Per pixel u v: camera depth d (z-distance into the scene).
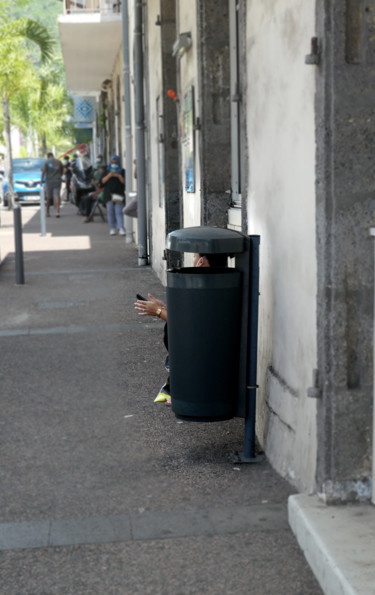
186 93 9.99
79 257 17.28
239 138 8.25
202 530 4.32
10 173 37.12
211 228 5.29
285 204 4.93
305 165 4.48
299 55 4.52
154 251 15.02
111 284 13.23
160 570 3.93
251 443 5.33
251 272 5.19
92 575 3.89
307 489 4.55
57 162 30.89
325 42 4.07
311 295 4.45
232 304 5.18
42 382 7.20
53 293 12.30
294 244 4.76
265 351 5.55
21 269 13.22
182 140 10.66
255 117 5.62
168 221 13.03
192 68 9.37
